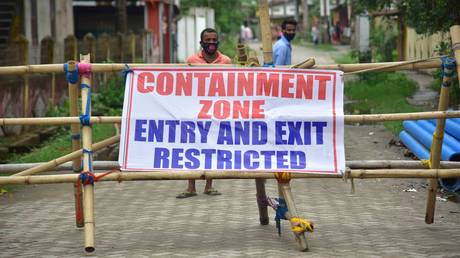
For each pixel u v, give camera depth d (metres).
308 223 6.23
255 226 7.17
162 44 30.86
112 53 21.09
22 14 19.69
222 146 6.23
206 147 6.23
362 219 7.47
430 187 7.03
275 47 9.77
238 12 53.69
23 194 8.98
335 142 6.24
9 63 13.84
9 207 8.28
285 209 6.51
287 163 6.18
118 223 7.39
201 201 8.36
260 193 6.99
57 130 14.23
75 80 6.40
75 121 6.27
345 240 6.62
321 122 6.25
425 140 9.44
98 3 29.41
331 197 8.53
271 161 6.18
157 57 29.91
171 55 33.66
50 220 7.61
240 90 6.32
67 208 8.17
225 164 6.18
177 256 6.11
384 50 26.70
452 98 14.21
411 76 25.92
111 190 9.11
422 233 6.88
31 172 6.39
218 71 6.34
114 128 13.67
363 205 8.12
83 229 7.17
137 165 6.20
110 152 11.69
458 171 6.18
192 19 37.12
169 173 6.15
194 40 37.28
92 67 6.35
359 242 6.55
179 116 6.28
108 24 30.30
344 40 56.06
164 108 6.30
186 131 6.26
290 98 6.31
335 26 58.22
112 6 29.81
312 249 6.30
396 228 7.08
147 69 6.35
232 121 6.25
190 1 46.81
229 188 9.05
